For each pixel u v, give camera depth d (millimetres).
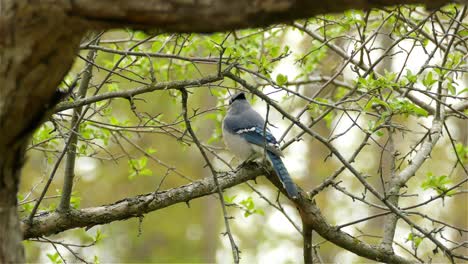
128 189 26953
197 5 4426
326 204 25750
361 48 10391
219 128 14242
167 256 29172
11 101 4824
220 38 11648
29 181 21078
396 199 10453
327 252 25109
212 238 29469
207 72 22078
